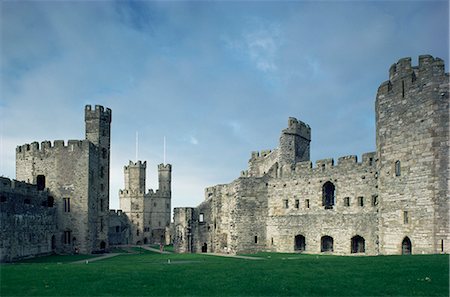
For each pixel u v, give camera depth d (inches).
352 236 2760.8
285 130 3316.9
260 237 3228.3
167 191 6205.7
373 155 2706.7
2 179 2529.5
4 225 2497.5
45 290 1164.5
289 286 1184.2
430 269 1294.3
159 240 6028.5
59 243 3324.3
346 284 1186.6
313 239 2977.4
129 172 6067.9
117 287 1197.1
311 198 3026.6
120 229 5753.0
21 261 2615.7
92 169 3511.3
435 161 1705.2
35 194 3024.1
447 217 1652.3
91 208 3454.7
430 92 1747.0
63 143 3454.7
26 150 3528.5
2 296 1104.8
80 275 1393.9
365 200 2716.5
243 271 1448.1
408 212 1813.5
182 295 1101.7
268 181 3297.2
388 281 1192.8
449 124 1686.8
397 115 1919.3
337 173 2891.2
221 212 3513.8
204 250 3585.1
